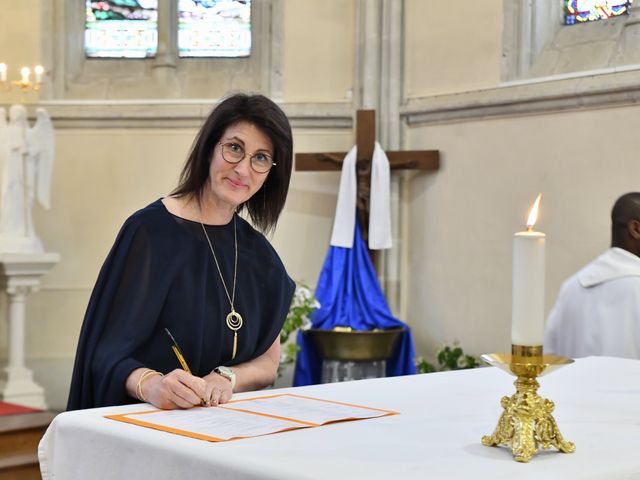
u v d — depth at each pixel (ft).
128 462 6.13
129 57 26.89
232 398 7.54
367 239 23.26
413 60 24.43
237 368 8.52
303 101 25.43
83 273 25.68
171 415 6.77
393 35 24.40
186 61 26.73
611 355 12.39
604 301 12.52
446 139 23.67
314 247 25.32
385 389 8.05
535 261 5.53
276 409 7.00
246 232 8.96
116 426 6.37
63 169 25.75
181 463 5.70
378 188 23.25
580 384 8.65
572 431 6.40
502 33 22.58
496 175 22.45
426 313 24.29
